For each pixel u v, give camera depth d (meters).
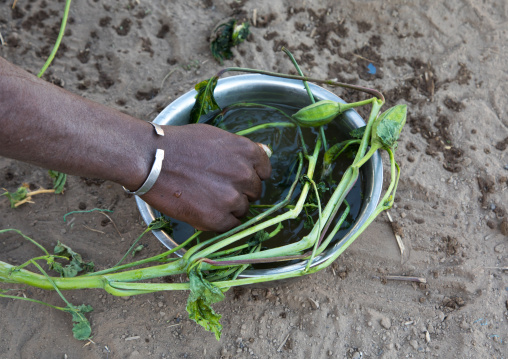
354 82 1.82
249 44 1.89
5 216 1.55
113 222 1.55
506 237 1.54
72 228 1.54
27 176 1.62
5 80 0.79
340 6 1.97
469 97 1.78
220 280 1.14
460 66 1.84
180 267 1.05
